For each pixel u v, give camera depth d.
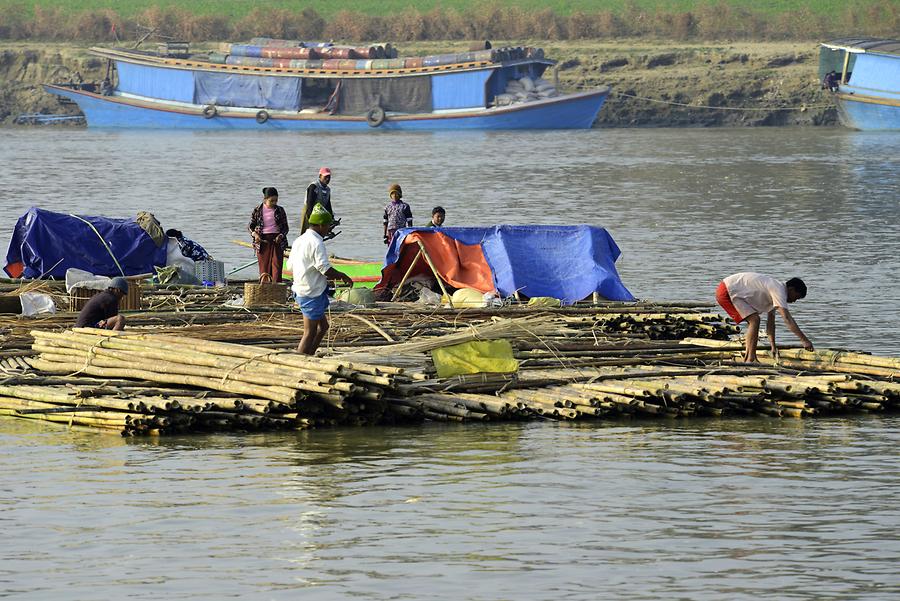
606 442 52.03
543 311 73.62
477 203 163.62
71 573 36.38
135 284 73.38
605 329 71.94
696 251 119.50
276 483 45.53
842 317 85.44
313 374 53.38
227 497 43.69
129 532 39.97
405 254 83.12
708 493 44.31
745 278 63.84
